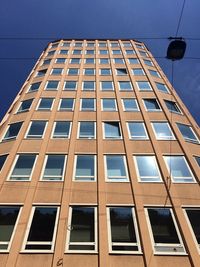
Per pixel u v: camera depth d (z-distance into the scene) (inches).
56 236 463.8
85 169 605.3
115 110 828.6
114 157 641.6
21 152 649.0
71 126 749.9
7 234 470.0
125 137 704.4
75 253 443.2
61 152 652.1
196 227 484.7
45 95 896.3
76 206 518.6
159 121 774.5
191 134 746.2
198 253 441.7
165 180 575.8
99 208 512.7
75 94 912.3
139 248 452.8
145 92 925.8
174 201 528.4
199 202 527.8
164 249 450.3
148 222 491.8
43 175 588.7
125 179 580.7
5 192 546.3
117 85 971.9
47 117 783.1
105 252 442.6
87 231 477.7
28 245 453.1
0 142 703.1
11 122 776.9
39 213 504.7
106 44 1407.5
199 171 599.2
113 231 477.7
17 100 947.3
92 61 1183.6
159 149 662.5
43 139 692.1
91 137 708.0
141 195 541.3
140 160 632.4
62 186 561.3
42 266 425.4
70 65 1136.2
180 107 860.6
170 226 486.9
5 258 432.8
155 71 1105.4
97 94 912.3
